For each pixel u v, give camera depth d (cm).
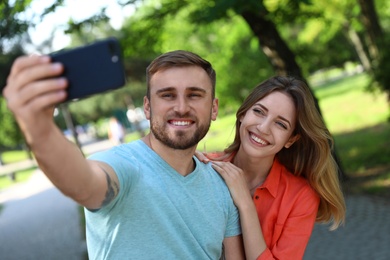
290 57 833
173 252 184
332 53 2939
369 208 716
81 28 719
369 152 1123
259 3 632
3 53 775
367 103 2122
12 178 2317
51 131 132
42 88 122
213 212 202
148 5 965
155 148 193
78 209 1153
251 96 258
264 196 257
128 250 179
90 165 154
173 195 188
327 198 265
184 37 1739
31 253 820
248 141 254
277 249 246
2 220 1251
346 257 547
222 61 2094
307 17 895
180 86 183
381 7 1825
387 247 550
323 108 2358
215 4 643
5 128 3184
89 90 137
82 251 755
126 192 176
